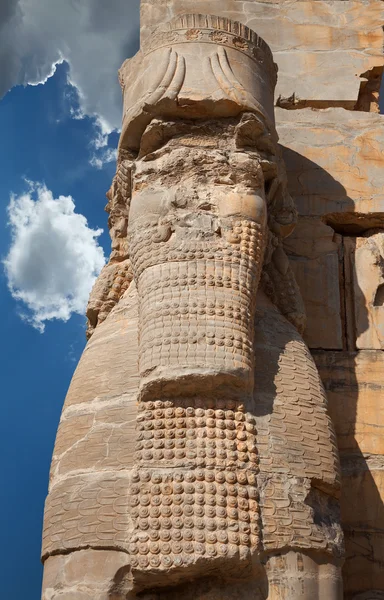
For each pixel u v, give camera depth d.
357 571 5.59
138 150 5.61
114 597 4.48
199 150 5.32
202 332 4.77
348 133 6.82
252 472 4.62
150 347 4.77
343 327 6.24
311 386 5.09
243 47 5.56
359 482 5.80
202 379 4.66
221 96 5.31
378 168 6.71
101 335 5.39
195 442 4.61
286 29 7.16
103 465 4.74
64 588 4.56
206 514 4.45
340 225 6.63
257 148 5.48
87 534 4.58
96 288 5.75
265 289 5.61
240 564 4.41
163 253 5.02
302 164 6.70
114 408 4.90
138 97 5.50
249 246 5.10
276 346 5.18
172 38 5.53
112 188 5.96
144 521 4.47
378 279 6.35
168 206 5.14
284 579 4.48
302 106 6.97
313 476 4.76
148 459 4.60
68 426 5.02
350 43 7.15
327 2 7.26
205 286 4.91
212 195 5.21
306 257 6.41
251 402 4.81
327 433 4.97
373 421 5.98
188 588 4.56
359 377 6.09
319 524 4.70
